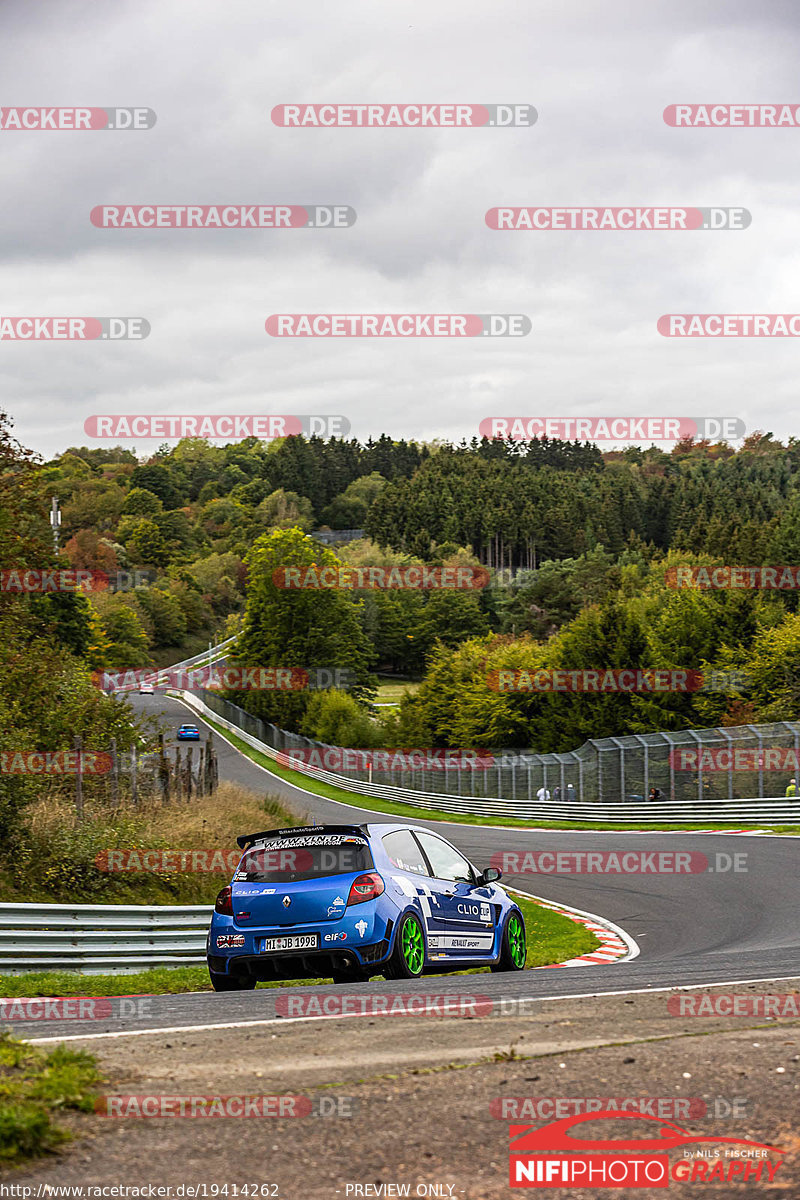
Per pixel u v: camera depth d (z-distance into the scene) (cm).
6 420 4144
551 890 4525
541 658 11850
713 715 9719
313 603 16538
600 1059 1009
